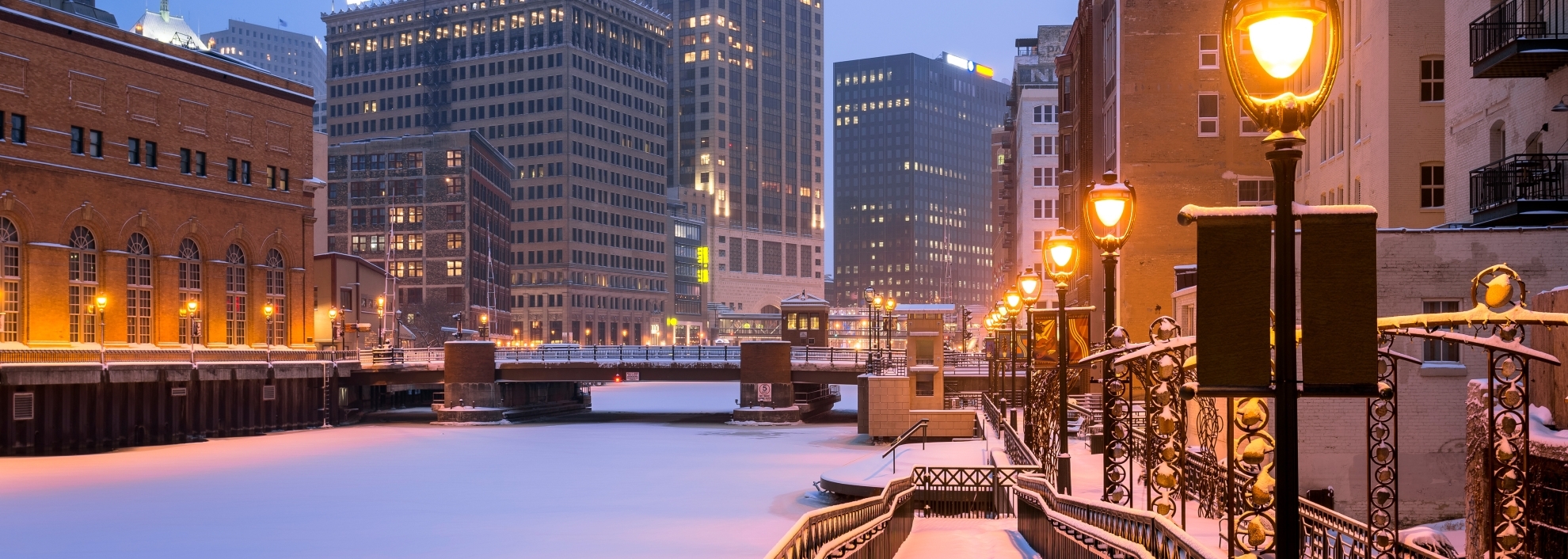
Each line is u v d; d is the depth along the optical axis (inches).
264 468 2733.8
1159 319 579.2
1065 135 3688.5
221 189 3661.4
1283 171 345.4
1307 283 348.2
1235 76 345.1
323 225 7450.8
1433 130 1748.3
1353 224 346.6
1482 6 1451.8
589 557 1695.4
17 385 2753.4
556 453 3085.6
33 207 3046.3
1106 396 751.1
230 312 3725.4
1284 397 344.2
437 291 7278.5
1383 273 1279.5
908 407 2933.1
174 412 3235.7
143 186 3383.4
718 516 2058.3
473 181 7352.4
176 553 1728.6
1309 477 1293.1
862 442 3331.7
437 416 4274.1
